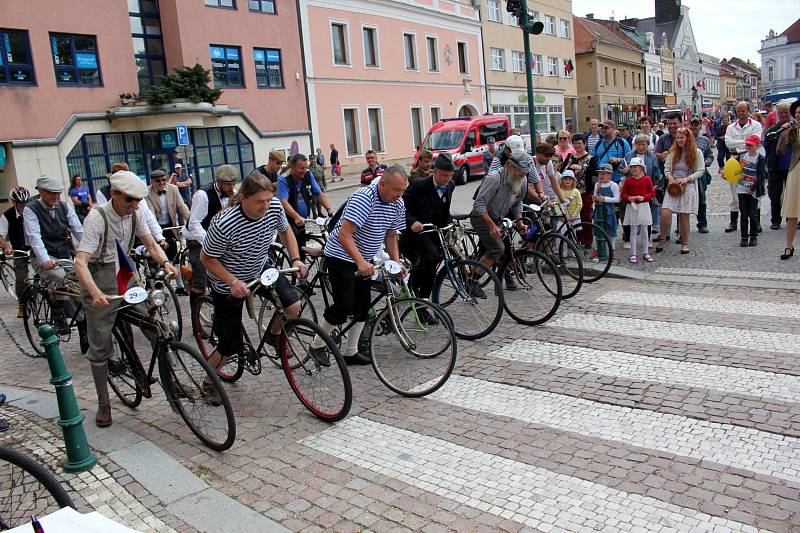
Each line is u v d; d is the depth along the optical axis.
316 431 4.70
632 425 4.43
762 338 5.89
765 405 4.56
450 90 38.97
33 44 20.23
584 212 9.88
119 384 5.33
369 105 33.09
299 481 4.00
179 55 24.64
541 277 6.73
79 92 21.44
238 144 26.62
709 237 10.38
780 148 8.55
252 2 27.16
